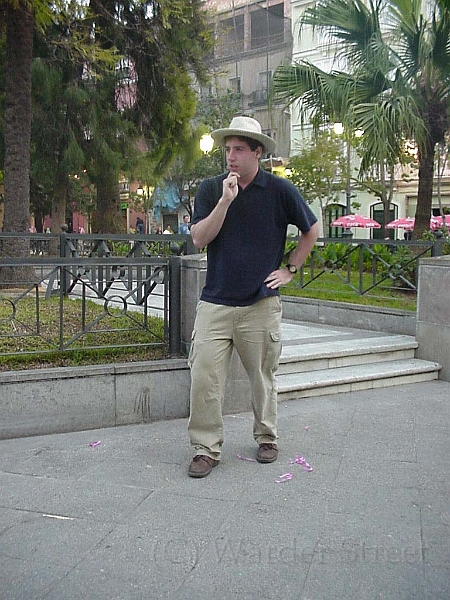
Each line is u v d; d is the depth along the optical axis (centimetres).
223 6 3288
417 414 492
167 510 316
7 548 278
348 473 367
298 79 990
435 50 908
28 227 1030
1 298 548
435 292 626
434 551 276
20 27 968
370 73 946
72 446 409
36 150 1650
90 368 442
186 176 2789
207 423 367
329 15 977
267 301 365
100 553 274
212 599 240
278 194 357
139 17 1402
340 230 2795
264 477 360
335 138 2228
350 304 778
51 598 241
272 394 386
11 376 419
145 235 834
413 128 872
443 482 355
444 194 2520
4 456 390
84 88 1558
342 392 559
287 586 249
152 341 497
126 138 1641
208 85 1739
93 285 586
